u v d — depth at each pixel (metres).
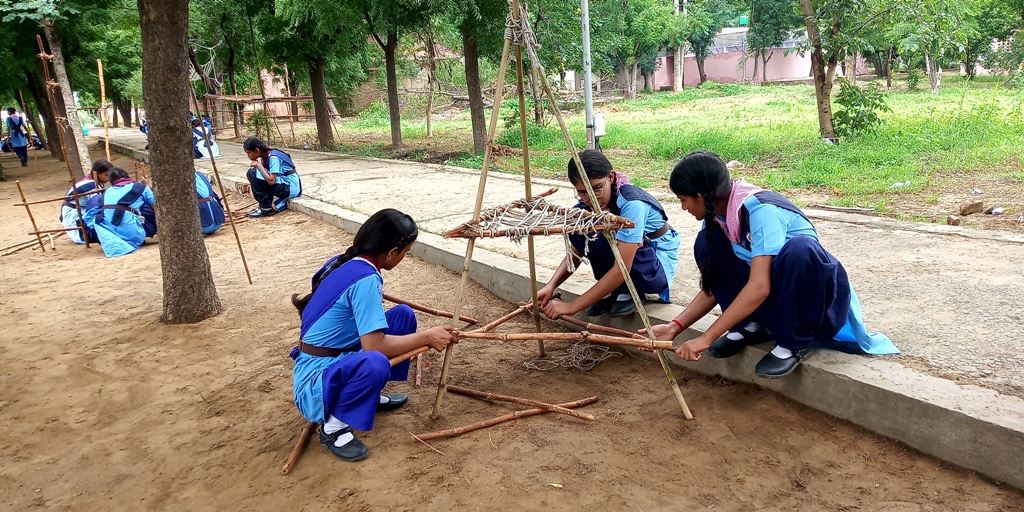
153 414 3.60
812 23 11.37
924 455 2.75
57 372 4.16
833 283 2.97
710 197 2.99
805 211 6.64
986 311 3.68
